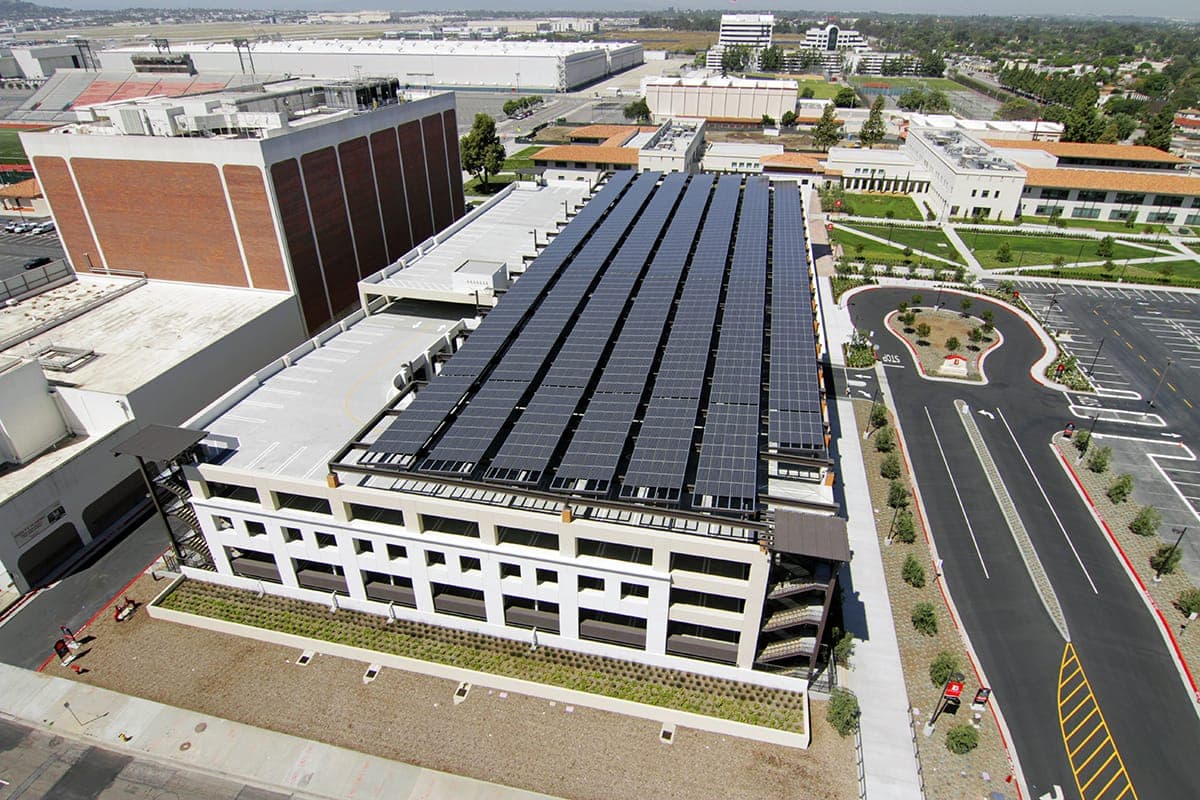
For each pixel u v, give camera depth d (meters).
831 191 153.88
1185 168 158.75
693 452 43.62
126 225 75.81
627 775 38.19
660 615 41.34
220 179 69.88
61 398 56.44
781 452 42.97
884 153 157.62
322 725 40.97
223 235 73.19
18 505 49.31
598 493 39.19
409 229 99.50
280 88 93.69
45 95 191.75
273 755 39.34
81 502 54.28
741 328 56.34
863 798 37.06
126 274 79.06
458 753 39.38
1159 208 133.00
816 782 37.91
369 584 47.03
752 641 40.97
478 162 152.50
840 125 194.12
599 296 61.34
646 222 80.94
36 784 38.09
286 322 74.69
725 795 37.19
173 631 47.38
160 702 42.44
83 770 38.75
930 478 63.59
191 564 52.00
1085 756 39.72
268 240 72.38
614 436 42.97
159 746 39.94
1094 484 62.91
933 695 43.03
